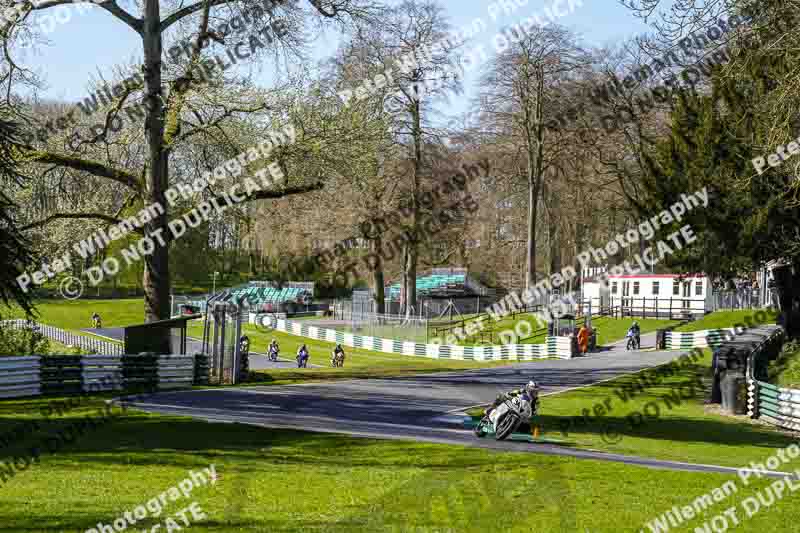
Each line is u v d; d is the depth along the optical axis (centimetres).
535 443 1666
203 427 1708
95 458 1325
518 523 945
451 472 1237
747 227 3048
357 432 1741
